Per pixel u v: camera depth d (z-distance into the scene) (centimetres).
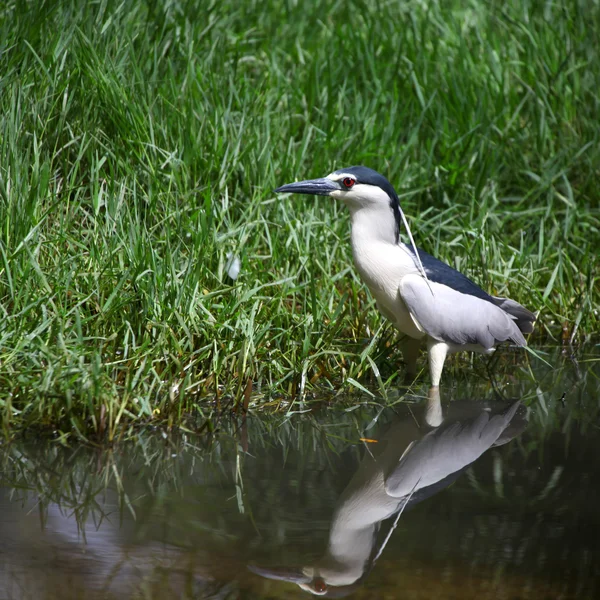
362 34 1614
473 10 1750
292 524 693
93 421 843
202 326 979
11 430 852
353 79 1464
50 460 807
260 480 778
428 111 1434
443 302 1009
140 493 746
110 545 656
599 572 619
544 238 1341
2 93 1128
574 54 1556
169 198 1138
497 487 763
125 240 1029
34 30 1204
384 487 764
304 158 1306
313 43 1606
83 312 973
